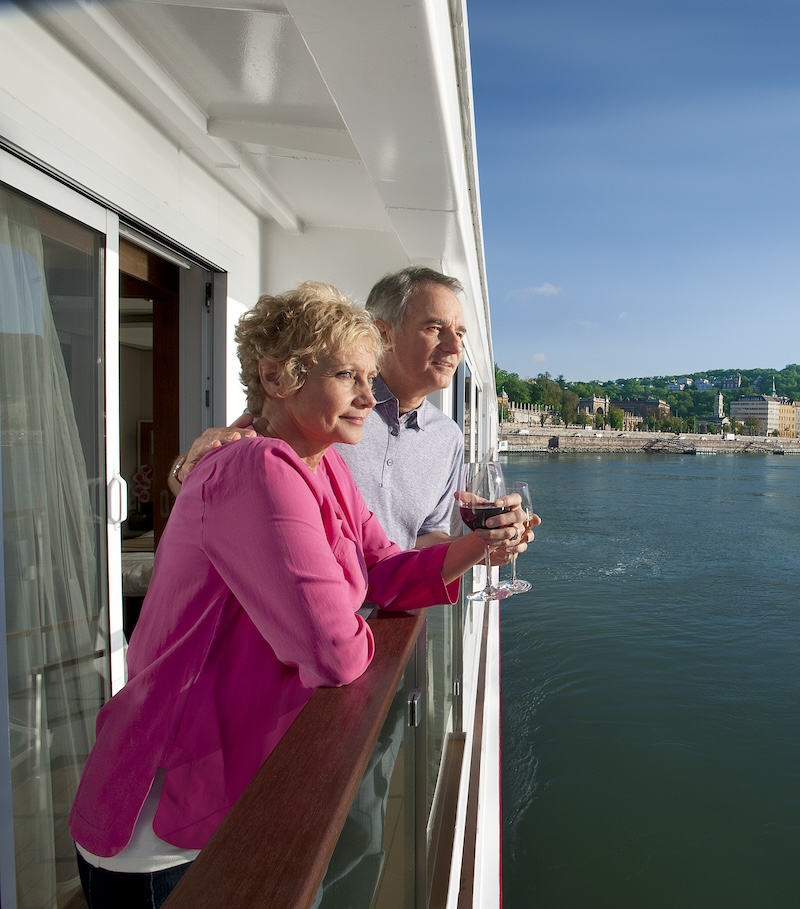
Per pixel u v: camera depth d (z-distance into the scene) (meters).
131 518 6.14
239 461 0.96
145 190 2.63
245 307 3.76
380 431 1.94
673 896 7.63
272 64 2.22
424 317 1.91
